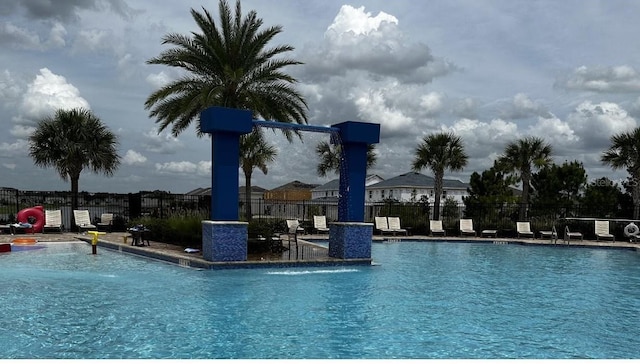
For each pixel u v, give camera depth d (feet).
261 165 86.63
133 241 49.16
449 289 33.14
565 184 117.08
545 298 31.07
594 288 35.45
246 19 58.70
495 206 88.28
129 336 20.20
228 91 58.18
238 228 39.09
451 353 19.04
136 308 24.98
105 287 30.22
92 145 72.08
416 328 22.62
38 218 64.18
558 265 49.08
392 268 42.86
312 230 73.00
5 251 46.60
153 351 18.34
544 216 86.79
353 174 43.37
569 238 71.56
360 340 20.45
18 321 22.15
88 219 68.33
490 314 25.96
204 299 27.45
